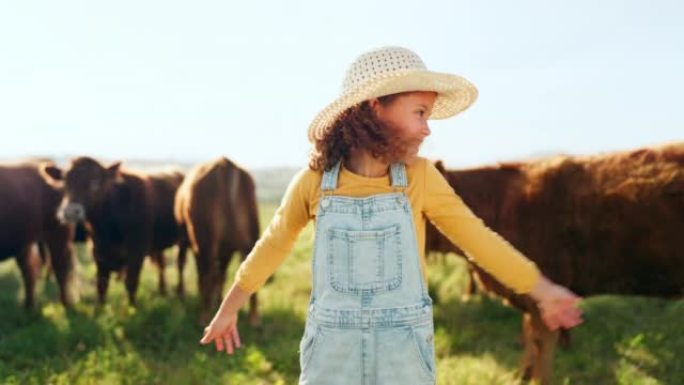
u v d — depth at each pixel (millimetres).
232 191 7641
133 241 8492
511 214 5621
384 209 2152
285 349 6082
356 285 2131
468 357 5887
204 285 7488
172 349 6539
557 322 2191
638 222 5078
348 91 2172
